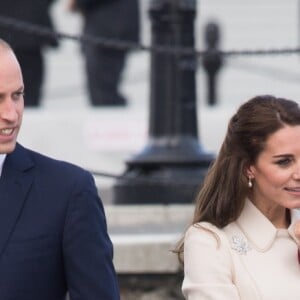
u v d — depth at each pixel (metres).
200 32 53.38
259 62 49.25
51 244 14.73
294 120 15.39
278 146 15.36
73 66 50.75
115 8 38.41
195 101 26.16
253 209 15.92
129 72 49.00
